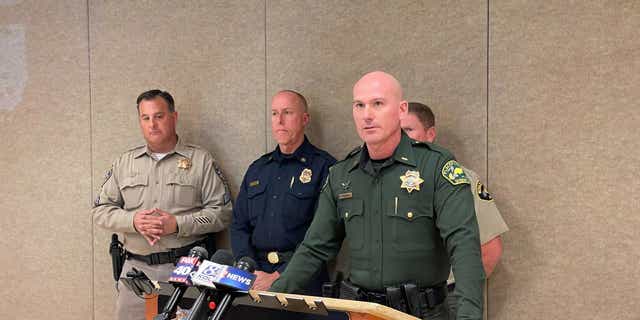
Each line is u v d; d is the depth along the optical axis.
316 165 3.34
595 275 2.95
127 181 3.71
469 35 3.21
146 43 4.11
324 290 2.47
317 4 3.61
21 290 4.59
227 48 3.88
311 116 3.64
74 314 4.41
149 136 3.64
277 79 3.73
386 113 2.22
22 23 4.50
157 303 1.94
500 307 3.16
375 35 3.46
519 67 3.10
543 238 3.06
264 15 3.76
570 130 2.99
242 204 3.47
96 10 4.26
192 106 3.99
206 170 3.72
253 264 1.70
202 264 1.65
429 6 3.31
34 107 4.48
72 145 4.36
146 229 3.49
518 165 3.11
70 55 4.35
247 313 1.78
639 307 2.86
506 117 3.13
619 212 2.90
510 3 3.11
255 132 3.80
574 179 2.99
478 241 2.08
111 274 4.28
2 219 4.61
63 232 4.42
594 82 2.94
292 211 3.28
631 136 2.87
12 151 4.55
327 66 3.59
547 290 3.06
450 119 3.27
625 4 2.87
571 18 2.98
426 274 2.23
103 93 4.25
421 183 2.22
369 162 2.34
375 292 2.28
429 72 3.32
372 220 2.29
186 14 3.99
